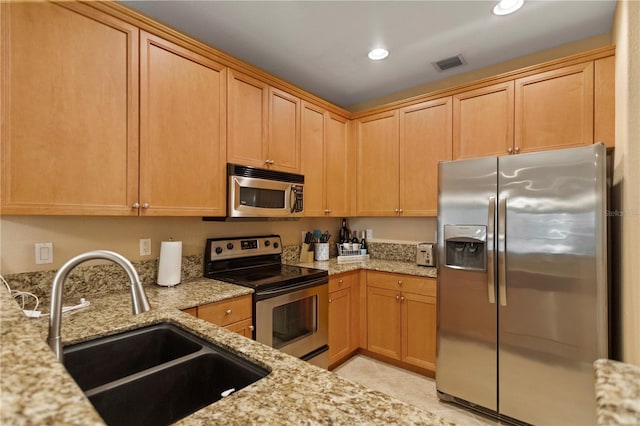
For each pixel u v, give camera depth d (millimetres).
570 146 2111
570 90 2121
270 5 1894
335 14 1980
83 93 1530
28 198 1382
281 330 2166
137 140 1714
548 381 1809
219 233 2467
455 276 2154
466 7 1913
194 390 989
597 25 2100
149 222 2078
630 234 1497
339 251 3260
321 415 625
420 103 2814
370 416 625
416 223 3166
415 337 2576
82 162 1530
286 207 2539
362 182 3189
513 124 2338
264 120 2398
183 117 1914
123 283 1916
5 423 379
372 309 2838
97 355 1145
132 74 1690
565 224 1771
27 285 1594
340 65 2668
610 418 449
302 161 2732
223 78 2125
